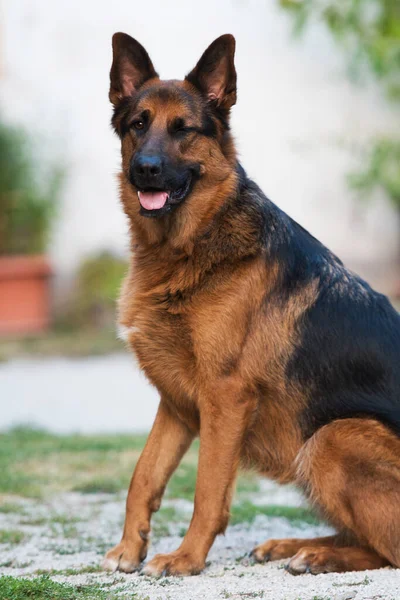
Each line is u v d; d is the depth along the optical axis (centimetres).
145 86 639
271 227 609
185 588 517
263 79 2238
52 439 1102
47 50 2206
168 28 2222
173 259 596
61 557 636
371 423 580
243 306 580
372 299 626
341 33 1320
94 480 884
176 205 595
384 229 2266
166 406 622
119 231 2208
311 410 595
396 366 602
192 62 2227
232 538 705
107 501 827
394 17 1282
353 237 2261
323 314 603
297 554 573
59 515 768
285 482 612
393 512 566
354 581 520
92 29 2214
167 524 744
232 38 618
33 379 1603
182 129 606
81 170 2205
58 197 2162
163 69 2225
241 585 523
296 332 594
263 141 2238
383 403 591
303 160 2236
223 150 621
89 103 2216
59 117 2206
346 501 575
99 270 2098
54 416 1292
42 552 651
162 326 591
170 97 613
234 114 2228
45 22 2203
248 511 780
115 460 988
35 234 2141
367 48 1320
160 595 500
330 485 576
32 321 2028
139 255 618
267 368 587
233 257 586
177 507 810
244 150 2231
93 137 2216
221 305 578
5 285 1986
